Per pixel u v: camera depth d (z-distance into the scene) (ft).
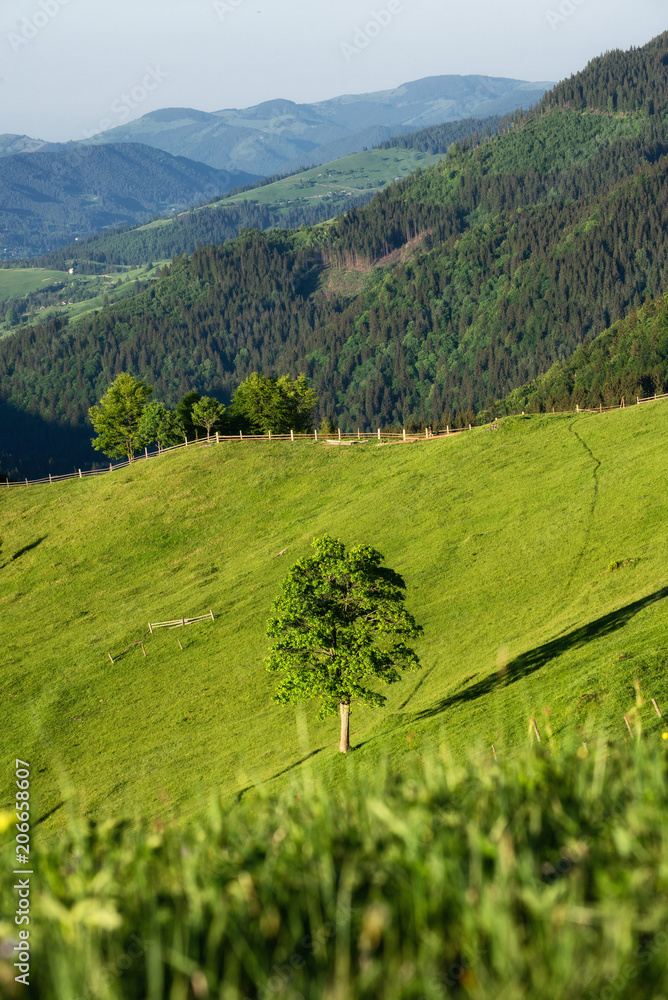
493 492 265.75
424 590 211.41
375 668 132.87
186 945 9.06
